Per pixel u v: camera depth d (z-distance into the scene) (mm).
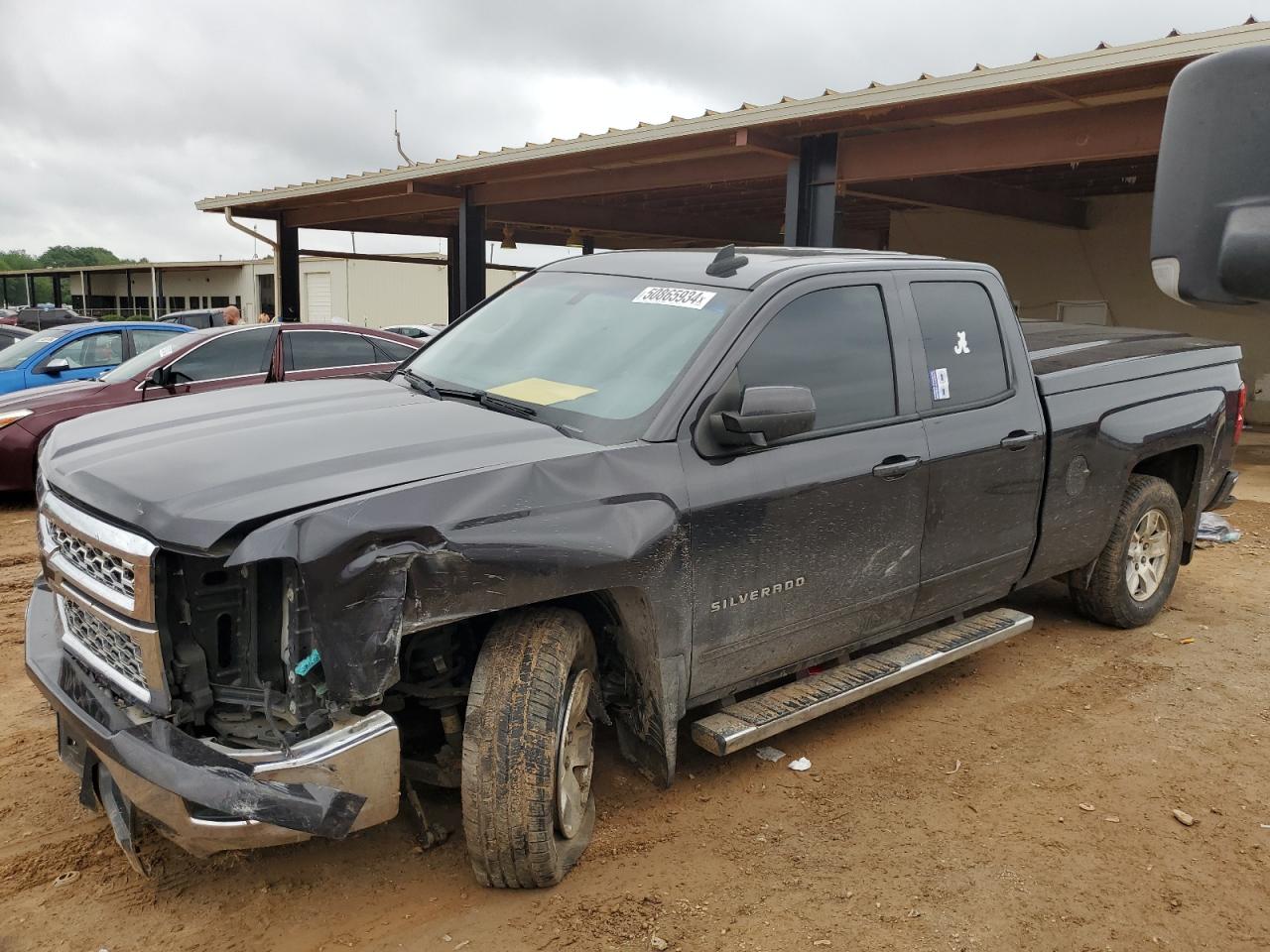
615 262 4375
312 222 20078
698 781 3795
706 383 3361
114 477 2775
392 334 10344
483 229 16734
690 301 3727
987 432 4312
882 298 4051
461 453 2953
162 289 57219
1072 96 9188
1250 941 2934
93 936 2809
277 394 3797
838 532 3727
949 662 4703
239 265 52031
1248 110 1293
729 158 12859
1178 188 1374
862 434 3812
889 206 19875
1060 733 4316
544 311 4145
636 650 3266
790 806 3627
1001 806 3672
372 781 2627
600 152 12758
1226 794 3812
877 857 3311
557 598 3051
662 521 3123
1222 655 5312
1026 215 16281
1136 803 3723
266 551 2400
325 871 3152
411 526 2572
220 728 2670
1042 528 4734
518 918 2924
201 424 3273
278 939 2816
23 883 3045
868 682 3947
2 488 8562
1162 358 5523
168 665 2602
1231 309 1387
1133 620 5598
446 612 2648
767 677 3775
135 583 2549
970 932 2928
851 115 10336
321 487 2615
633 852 3295
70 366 10836
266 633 2676
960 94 9203
